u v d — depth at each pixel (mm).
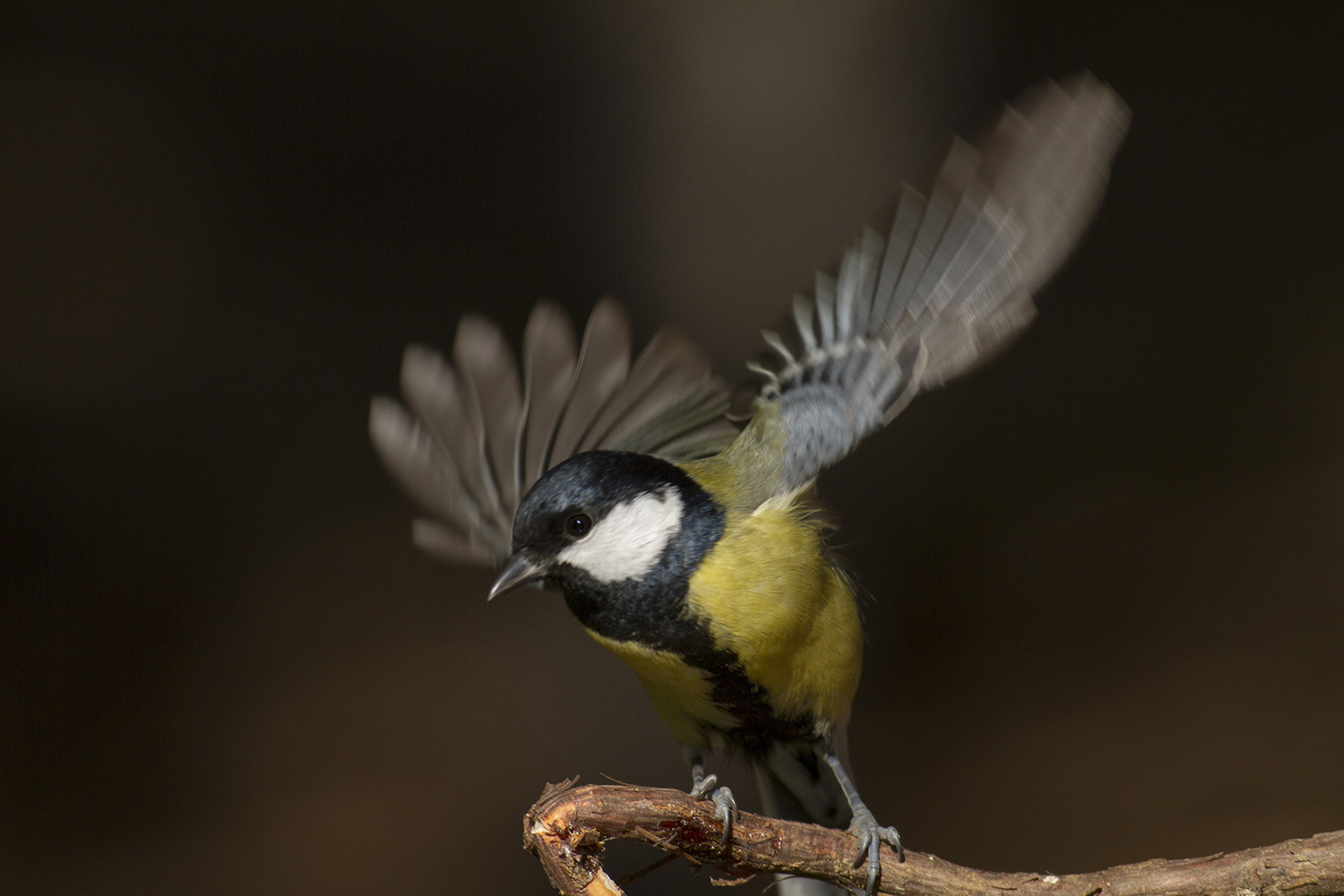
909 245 2672
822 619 2648
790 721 2656
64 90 3559
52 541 3293
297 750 3021
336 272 3605
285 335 3555
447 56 3676
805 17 3666
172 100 3613
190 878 2812
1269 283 3826
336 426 3520
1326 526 3463
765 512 2650
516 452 2680
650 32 3676
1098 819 2936
